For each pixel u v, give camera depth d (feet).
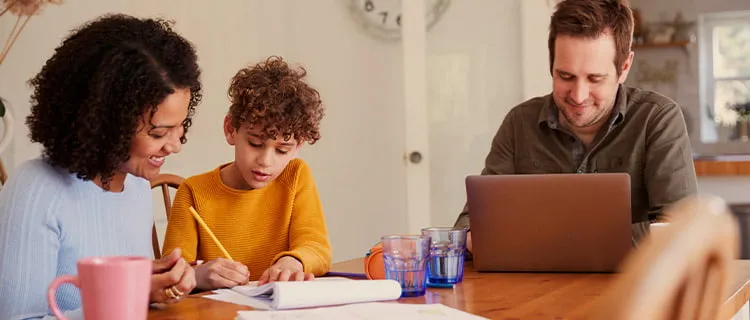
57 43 11.55
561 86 5.63
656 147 5.84
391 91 12.50
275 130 4.75
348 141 12.73
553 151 6.29
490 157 6.64
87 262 2.35
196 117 12.57
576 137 6.12
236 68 12.79
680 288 1.20
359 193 12.72
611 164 6.07
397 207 12.56
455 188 11.28
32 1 9.79
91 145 3.53
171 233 5.07
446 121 11.30
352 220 12.76
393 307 3.15
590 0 5.50
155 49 3.62
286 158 4.99
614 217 4.29
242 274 4.01
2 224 3.54
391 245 3.65
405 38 11.39
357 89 12.64
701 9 17.95
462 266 4.02
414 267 3.63
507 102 11.00
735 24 17.84
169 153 3.82
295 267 4.33
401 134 12.50
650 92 6.14
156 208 11.95
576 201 4.33
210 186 5.23
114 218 4.09
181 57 3.73
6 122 9.62
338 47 12.69
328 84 12.76
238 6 12.78
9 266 3.46
